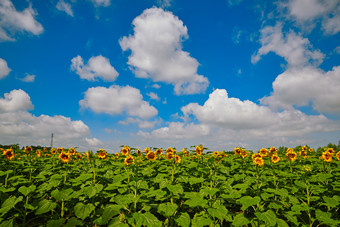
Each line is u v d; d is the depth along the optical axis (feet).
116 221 13.66
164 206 14.99
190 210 20.58
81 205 14.85
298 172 23.09
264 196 14.89
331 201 14.89
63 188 18.90
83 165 25.94
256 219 14.85
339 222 13.70
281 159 31.22
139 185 16.85
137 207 16.20
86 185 18.85
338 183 18.17
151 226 12.67
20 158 30.07
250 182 17.29
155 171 23.50
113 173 21.88
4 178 21.03
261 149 28.22
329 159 22.12
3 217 15.64
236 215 15.66
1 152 28.22
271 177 21.20
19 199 14.78
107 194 17.42
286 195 14.39
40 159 28.71
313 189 16.94
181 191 14.49
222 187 17.56
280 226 13.50
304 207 14.93
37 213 13.99
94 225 17.25
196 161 25.94
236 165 23.90
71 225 13.62
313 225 17.34
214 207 14.52
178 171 19.81
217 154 25.08
